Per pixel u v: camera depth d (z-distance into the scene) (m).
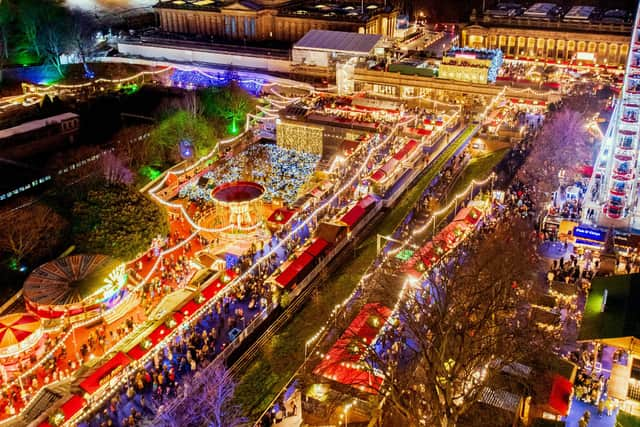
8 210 102.25
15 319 75.44
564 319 77.12
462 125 155.88
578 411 63.38
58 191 108.94
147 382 72.12
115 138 136.50
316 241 96.62
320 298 88.81
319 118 148.00
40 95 167.50
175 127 139.00
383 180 117.69
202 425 64.69
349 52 181.62
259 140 154.38
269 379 74.50
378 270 83.81
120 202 95.38
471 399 50.53
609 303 65.56
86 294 82.12
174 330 78.81
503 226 96.06
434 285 60.34
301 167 137.50
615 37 198.00
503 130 145.88
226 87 165.88
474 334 51.34
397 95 174.12
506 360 53.16
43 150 133.75
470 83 165.38
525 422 60.25
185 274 94.62
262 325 83.06
